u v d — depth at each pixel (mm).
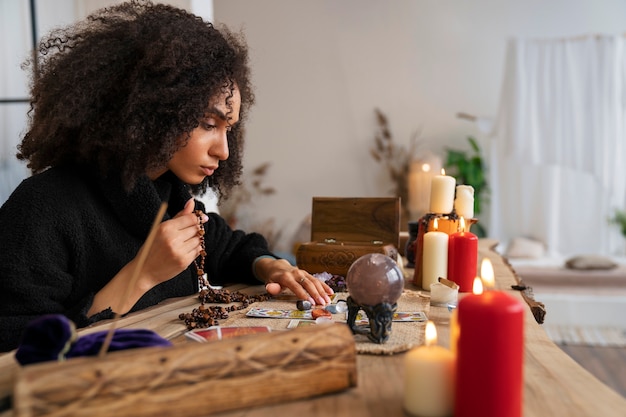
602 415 568
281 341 618
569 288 3934
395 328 899
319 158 5398
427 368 566
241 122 1521
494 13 5078
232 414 583
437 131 5211
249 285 1394
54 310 995
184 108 1100
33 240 1020
